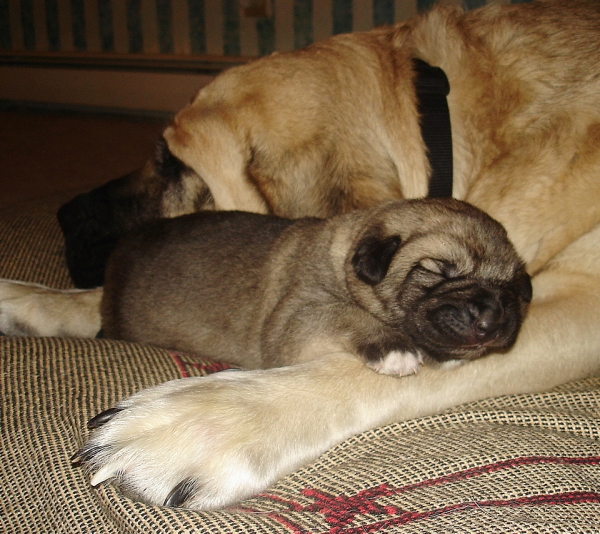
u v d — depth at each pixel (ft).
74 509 1.63
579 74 2.50
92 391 1.96
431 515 1.53
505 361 2.17
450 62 2.63
